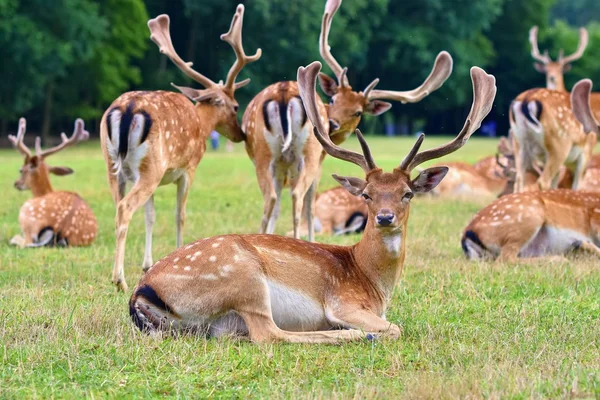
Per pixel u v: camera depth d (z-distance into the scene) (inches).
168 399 267.1
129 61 2637.8
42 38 2128.4
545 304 395.2
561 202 517.0
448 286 431.8
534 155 677.9
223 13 2497.5
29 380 282.4
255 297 320.8
